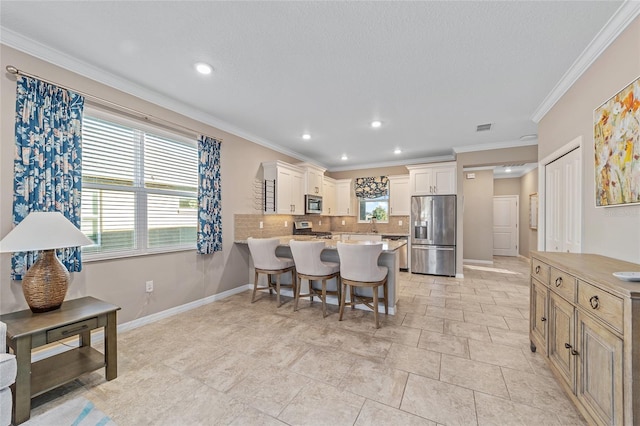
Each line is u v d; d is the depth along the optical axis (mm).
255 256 3652
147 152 3061
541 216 3309
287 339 2639
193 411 1673
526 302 3764
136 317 2895
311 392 1851
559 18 1799
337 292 3594
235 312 3365
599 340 1352
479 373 2068
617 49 1844
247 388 1894
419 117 3629
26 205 2098
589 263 1735
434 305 3641
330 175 7336
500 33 1957
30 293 1862
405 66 2404
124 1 1682
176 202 3381
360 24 1876
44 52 2182
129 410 1680
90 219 2584
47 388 1687
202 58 2312
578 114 2396
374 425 1558
